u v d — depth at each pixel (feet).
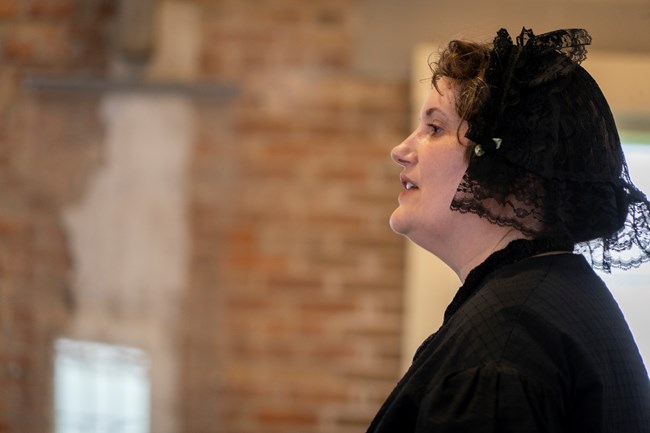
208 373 14.98
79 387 15.23
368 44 14.74
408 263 14.62
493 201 5.43
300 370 14.93
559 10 14.05
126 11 14.58
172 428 15.03
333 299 14.88
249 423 14.99
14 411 15.28
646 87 13.74
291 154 14.89
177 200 14.97
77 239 15.07
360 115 14.82
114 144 14.99
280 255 14.92
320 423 14.92
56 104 15.06
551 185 5.36
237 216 14.94
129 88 14.94
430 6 14.53
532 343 4.86
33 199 15.12
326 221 14.88
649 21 13.70
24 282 15.19
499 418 4.63
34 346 15.21
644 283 13.82
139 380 15.08
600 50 13.82
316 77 14.83
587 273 5.42
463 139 5.51
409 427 4.97
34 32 15.17
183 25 14.92
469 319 5.02
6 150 15.16
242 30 14.92
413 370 5.16
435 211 5.61
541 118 5.37
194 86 14.83
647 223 5.84
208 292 14.98
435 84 5.72
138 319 15.02
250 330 14.97
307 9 14.83
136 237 15.02
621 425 5.09
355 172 14.83
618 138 5.78
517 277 5.18
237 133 14.92
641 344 13.85
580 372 4.91
